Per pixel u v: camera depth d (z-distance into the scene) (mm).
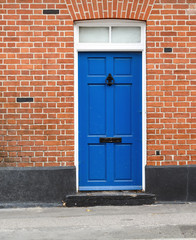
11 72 6109
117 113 6383
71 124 6168
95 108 6375
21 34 6117
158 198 6234
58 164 6172
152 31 6199
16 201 6105
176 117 6230
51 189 6137
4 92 6109
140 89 6359
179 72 6227
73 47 6168
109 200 6129
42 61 6133
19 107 6121
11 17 6102
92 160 6387
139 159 6391
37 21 6125
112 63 6359
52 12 6129
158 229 4977
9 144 6125
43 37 6129
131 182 6395
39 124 6141
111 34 6391
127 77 6363
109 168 6398
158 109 6215
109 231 4910
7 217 5543
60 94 6152
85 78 6359
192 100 6246
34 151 6148
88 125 6375
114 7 6152
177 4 6219
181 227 5051
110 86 6367
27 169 6113
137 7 6176
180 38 6223
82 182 6371
